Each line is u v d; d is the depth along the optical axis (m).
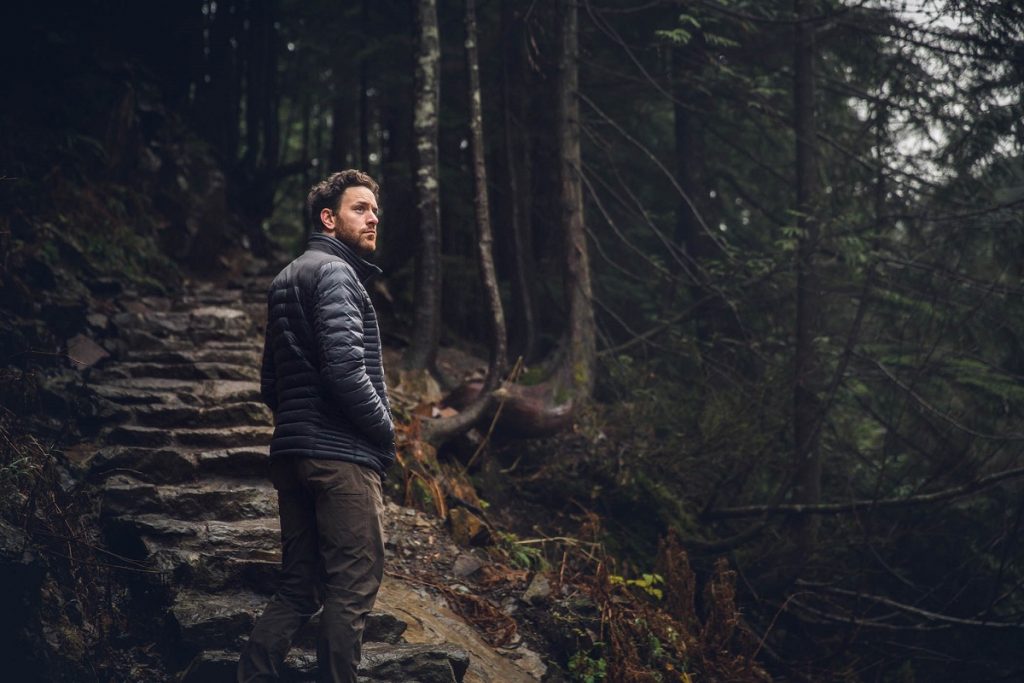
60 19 9.67
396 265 10.16
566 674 4.79
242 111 14.93
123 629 3.90
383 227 10.40
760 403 7.92
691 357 8.57
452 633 4.47
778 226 9.84
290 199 16.98
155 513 4.44
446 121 10.04
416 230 7.48
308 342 3.22
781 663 6.88
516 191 8.38
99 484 4.54
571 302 8.10
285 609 3.29
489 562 5.38
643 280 9.43
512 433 7.08
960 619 7.21
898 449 8.60
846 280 8.47
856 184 8.98
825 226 8.12
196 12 12.14
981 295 7.77
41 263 6.82
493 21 10.06
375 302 9.37
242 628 3.80
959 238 7.80
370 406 3.13
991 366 7.79
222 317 7.13
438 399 7.18
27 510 3.87
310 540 3.35
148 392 5.61
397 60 10.52
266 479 4.91
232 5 12.80
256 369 6.43
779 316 9.34
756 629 7.47
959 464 7.52
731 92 9.71
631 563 6.80
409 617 4.39
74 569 3.92
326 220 3.41
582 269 8.20
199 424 5.39
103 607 3.93
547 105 9.60
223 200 10.70
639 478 7.66
